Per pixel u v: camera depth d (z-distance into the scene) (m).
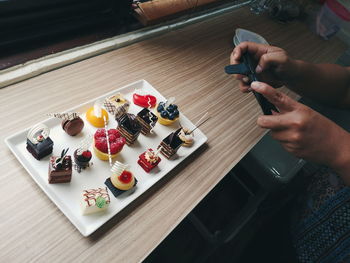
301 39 2.20
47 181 0.90
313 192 1.20
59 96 1.10
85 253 0.80
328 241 1.03
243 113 1.40
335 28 2.27
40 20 1.19
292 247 1.19
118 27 1.47
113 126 1.14
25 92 1.07
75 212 0.86
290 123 0.79
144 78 1.33
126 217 0.90
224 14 2.03
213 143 1.22
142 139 1.15
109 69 1.29
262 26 2.12
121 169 0.92
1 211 0.80
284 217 1.33
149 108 1.26
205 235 1.87
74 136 1.05
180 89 1.37
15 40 1.14
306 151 0.83
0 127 0.95
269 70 1.20
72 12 1.28
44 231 0.80
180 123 1.23
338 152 0.82
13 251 0.75
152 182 0.99
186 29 1.72
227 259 1.82
